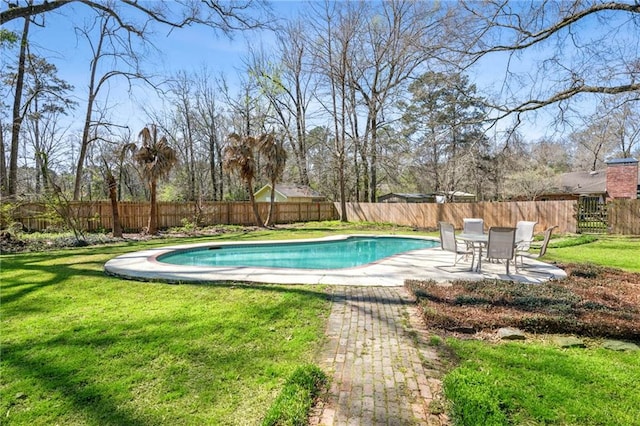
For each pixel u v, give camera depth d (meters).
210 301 4.63
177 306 4.41
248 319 3.89
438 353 3.02
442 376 2.60
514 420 2.10
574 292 4.77
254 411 2.21
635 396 2.38
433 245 12.16
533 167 26.36
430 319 3.68
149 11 9.49
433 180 25.55
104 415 2.18
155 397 2.37
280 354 3.02
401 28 18.02
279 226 19.47
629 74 6.43
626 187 21.83
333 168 23.89
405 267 7.16
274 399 2.32
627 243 11.09
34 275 6.23
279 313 4.09
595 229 14.20
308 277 6.03
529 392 2.40
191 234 14.90
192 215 17.95
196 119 27.09
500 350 3.09
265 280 5.75
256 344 3.23
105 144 19.23
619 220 13.62
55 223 12.93
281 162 18.69
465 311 3.93
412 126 21.38
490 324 3.57
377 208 21.73
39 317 4.04
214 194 27.69
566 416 2.15
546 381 2.55
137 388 2.49
